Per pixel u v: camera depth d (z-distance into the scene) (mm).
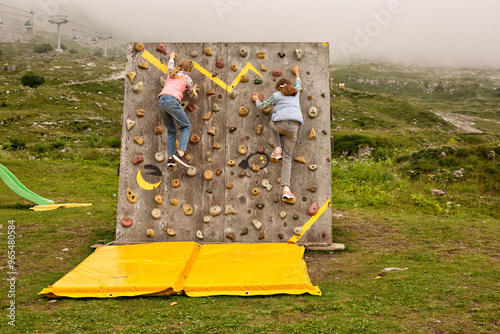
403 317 3080
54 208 9055
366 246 5863
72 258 5203
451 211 9102
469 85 162500
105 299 3775
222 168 5852
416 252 5309
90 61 125625
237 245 5438
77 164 16672
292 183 5840
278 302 3605
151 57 5984
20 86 69875
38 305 3596
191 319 3219
